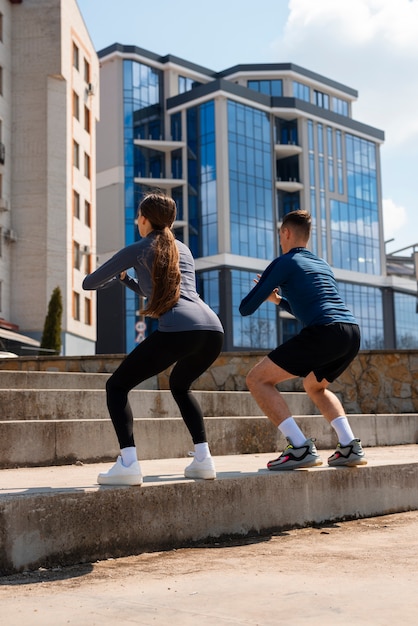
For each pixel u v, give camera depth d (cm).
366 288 6925
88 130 4450
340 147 6912
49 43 3944
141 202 404
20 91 3941
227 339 5766
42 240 3850
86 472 509
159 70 6406
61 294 3834
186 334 385
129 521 375
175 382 418
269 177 6291
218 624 244
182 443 664
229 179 5991
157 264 384
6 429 554
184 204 6116
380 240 7144
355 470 495
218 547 397
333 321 448
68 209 3962
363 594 284
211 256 5941
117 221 6022
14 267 3850
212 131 6047
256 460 603
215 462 578
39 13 3959
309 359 447
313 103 6894
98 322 5934
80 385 892
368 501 502
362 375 1052
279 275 456
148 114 6281
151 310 387
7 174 3841
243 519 426
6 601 281
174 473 464
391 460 568
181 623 246
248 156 6153
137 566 346
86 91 4412
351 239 6862
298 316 461
